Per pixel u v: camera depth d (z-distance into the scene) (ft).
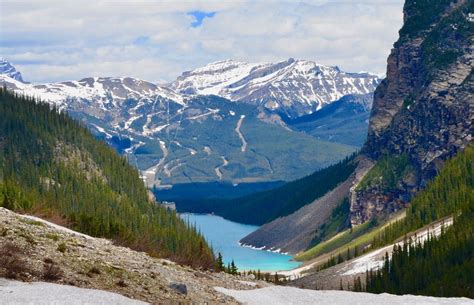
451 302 214.69
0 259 160.86
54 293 149.38
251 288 227.20
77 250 193.67
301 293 217.97
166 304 169.37
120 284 171.94
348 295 220.02
